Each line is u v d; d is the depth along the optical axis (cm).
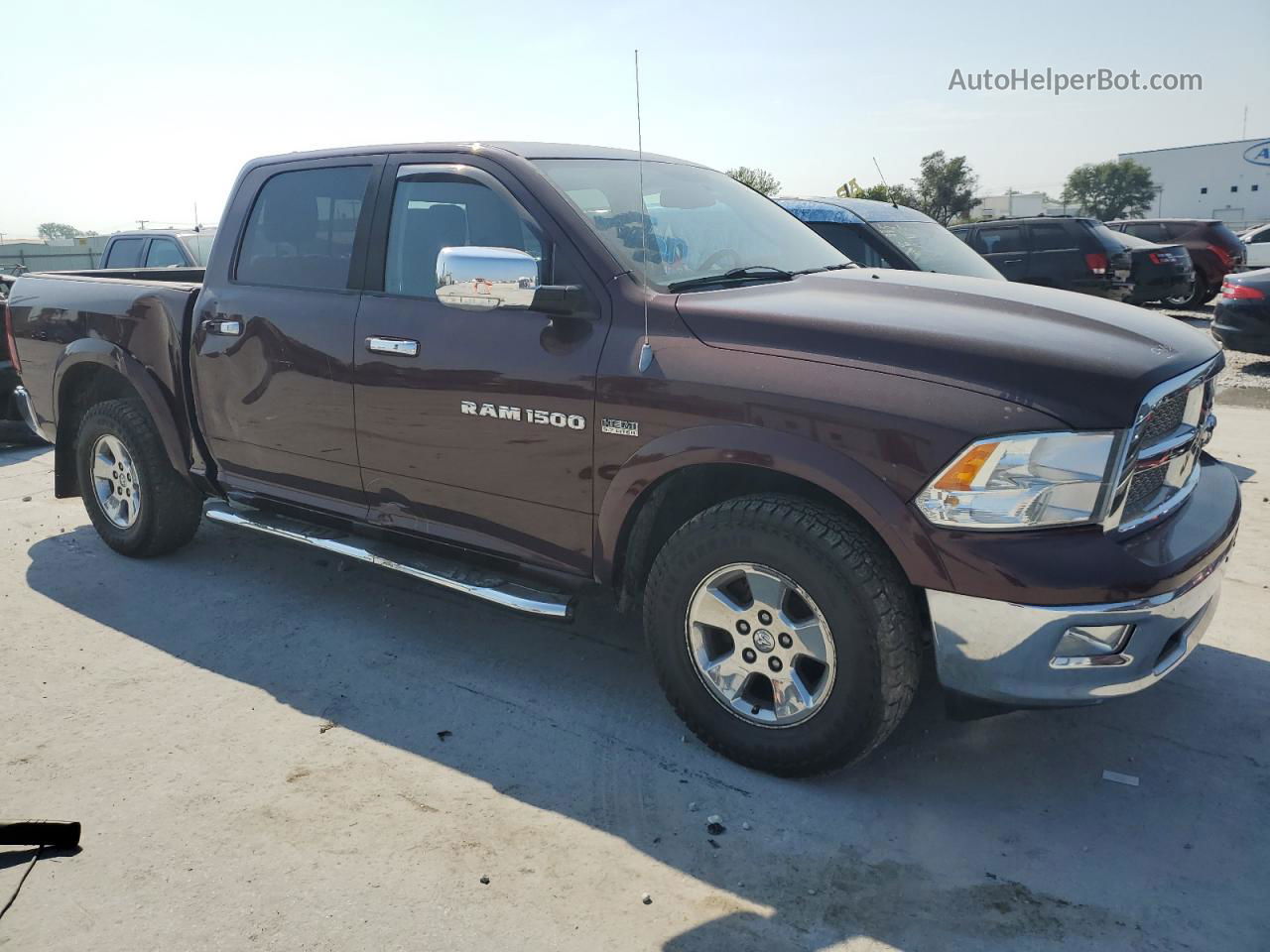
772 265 375
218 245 436
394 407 366
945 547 261
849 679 280
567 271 329
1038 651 260
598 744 330
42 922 247
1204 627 299
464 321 346
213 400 437
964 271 716
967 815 288
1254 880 259
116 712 354
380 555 388
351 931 243
